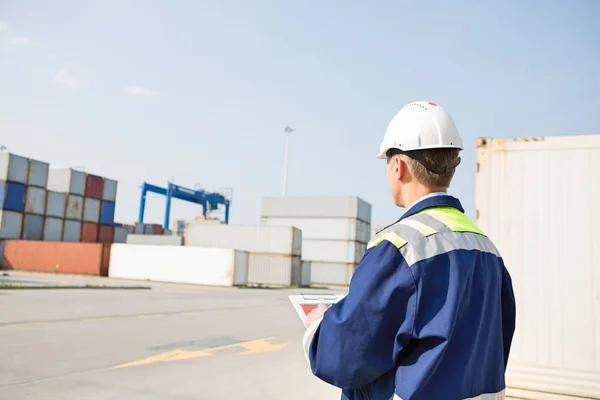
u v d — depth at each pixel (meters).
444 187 1.45
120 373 5.52
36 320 9.79
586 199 4.35
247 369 6.00
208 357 6.70
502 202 4.60
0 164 42.59
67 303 13.86
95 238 51.00
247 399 4.62
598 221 4.30
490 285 1.36
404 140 1.44
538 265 4.44
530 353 4.38
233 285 35.16
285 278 42.03
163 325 10.09
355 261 52.62
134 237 48.28
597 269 4.26
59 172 48.81
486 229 4.62
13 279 27.22
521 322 4.43
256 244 43.28
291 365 6.33
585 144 4.39
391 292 1.20
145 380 5.23
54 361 6.00
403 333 1.19
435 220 1.33
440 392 1.17
